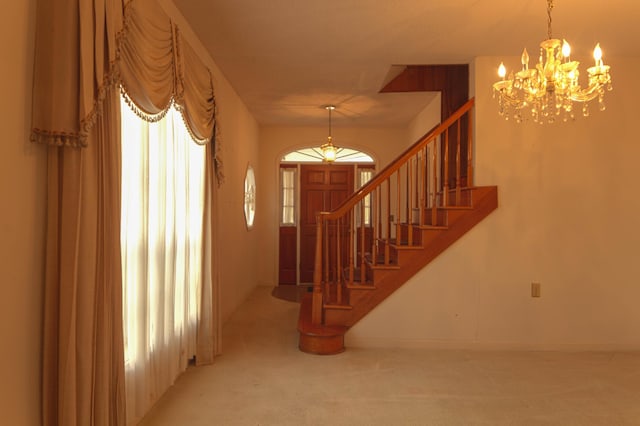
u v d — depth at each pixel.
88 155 1.71
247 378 2.99
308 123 6.66
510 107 3.76
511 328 3.72
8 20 1.45
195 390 2.78
